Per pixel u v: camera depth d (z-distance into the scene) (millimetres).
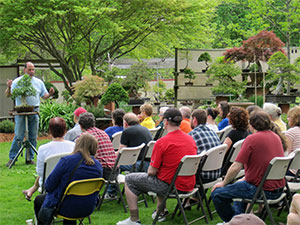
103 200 5859
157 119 13109
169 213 5305
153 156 4527
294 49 17203
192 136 5176
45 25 16641
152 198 5832
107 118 11219
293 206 3482
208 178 5031
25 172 7715
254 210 5426
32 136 8648
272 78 12320
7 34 15516
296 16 13711
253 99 12594
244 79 14578
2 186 6746
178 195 4516
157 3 16172
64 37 16906
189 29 17562
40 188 4922
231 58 13445
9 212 5418
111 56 19203
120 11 16453
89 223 4930
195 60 15508
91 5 14812
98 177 4031
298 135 5176
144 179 4590
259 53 13047
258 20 14562
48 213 3924
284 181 4422
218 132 6211
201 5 16750
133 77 12711
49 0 14477
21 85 8320
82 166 3939
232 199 4355
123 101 12016
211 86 15578
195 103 15969
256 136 4289
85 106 11719
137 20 16578
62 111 13695
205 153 4820
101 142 5461
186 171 4555
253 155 4258
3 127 12562
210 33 19531
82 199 3934
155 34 18469
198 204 5480
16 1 14328
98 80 11781
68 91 18250
